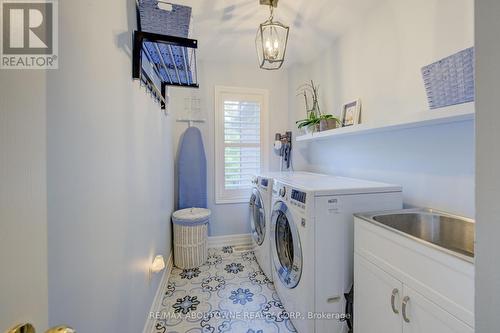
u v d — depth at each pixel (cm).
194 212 258
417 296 91
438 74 110
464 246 120
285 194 162
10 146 41
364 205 141
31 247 45
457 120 117
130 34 116
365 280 121
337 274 137
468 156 122
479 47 44
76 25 68
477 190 45
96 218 79
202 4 176
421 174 148
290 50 256
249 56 275
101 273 83
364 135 197
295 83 303
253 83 303
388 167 173
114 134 96
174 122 281
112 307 92
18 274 41
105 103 88
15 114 43
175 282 213
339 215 137
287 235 170
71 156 64
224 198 301
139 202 131
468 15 121
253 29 213
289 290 160
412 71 153
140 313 133
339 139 231
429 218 133
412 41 152
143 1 115
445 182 133
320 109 261
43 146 51
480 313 44
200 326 159
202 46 250
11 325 39
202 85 288
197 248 240
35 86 49
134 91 122
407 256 96
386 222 131
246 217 308
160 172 195
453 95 104
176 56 143
